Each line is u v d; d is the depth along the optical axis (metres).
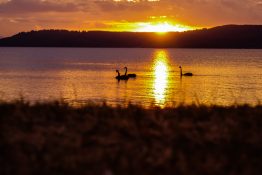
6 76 134.62
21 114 12.92
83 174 8.96
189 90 92.94
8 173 8.87
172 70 163.88
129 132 11.53
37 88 97.75
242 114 14.38
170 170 9.20
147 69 171.38
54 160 9.54
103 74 144.25
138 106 15.48
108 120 12.49
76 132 11.48
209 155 10.09
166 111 14.84
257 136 11.45
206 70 161.50
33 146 10.32
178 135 11.31
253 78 126.69
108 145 10.62
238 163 9.70
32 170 8.98
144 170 9.20
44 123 12.36
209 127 12.20
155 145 10.53
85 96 78.50
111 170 9.09
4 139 10.66
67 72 152.38
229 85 104.88
